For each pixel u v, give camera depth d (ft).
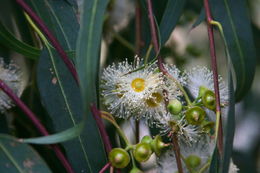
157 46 1.23
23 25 1.42
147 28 1.38
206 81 1.29
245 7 1.31
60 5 1.32
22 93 1.42
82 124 1.07
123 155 1.16
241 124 1.79
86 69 1.08
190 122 1.20
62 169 1.39
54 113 1.24
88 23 1.12
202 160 1.26
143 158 1.18
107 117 1.21
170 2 1.33
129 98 1.24
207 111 1.26
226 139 1.17
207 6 1.23
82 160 1.22
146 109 1.25
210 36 1.21
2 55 1.38
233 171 1.30
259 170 1.77
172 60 1.62
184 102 1.29
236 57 1.30
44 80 1.26
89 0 1.13
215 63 1.20
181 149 1.27
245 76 1.31
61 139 1.09
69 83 1.25
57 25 1.31
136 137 1.33
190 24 1.68
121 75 1.26
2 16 1.58
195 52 1.64
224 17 1.31
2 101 1.27
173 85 1.23
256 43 1.70
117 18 1.62
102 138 1.20
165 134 1.25
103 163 1.22
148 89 1.24
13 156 1.14
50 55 1.26
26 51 1.30
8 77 1.30
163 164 1.28
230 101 1.19
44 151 1.40
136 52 1.47
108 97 1.26
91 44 1.11
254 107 1.79
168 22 1.33
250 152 1.76
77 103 1.25
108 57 1.60
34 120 1.17
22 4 1.21
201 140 1.27
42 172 1.14
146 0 1.36
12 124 1.43
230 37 1.31
